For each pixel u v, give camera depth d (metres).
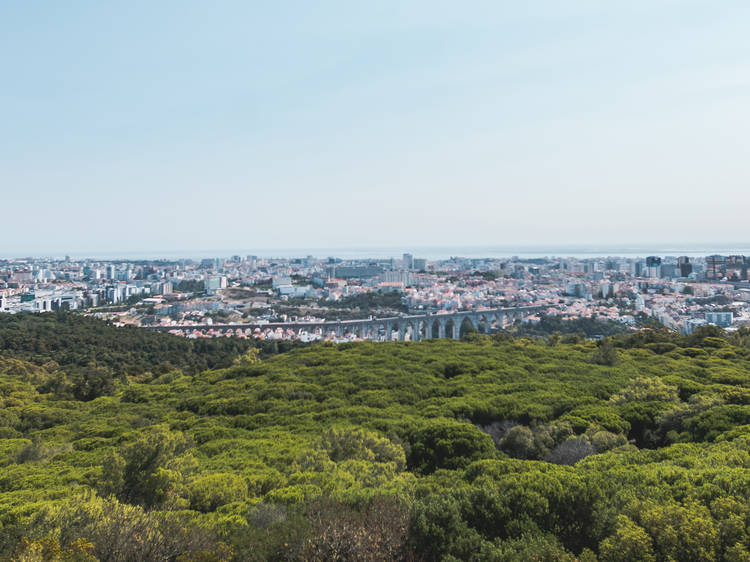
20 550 11.16
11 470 28.08
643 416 31.38
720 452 19.61
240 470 24.14
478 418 34.41
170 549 12.68
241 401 43.03
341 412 37.16
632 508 13.55
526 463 19.89
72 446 35.00
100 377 63.00
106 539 12.36
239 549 12.85
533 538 12.98
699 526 12.07
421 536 12.98
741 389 34.62
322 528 12.71
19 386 61.25
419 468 26.09
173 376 70.75
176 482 19.88
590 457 23.00
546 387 40.84
